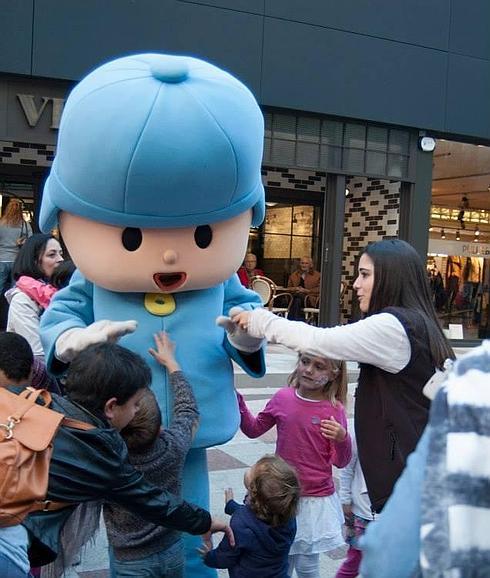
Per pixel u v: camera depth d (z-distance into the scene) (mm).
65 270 3986
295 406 3096
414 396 2346
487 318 14430
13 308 3846
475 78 11656
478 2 11547
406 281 2463
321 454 3043
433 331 2354
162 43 9461
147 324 2799
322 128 10844
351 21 10609
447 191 14703
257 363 2939
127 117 2393
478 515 1056
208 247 2715
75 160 2508
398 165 11453
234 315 2709
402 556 1161
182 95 2443
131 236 2629
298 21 10250
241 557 2598
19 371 2605
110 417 2160
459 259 14430
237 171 2551
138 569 2377
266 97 10180
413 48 11117
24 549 1942
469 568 1036
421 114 11297
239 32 9898
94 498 2045
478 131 11758
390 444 2352
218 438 2834
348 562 3029
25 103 8969
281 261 13875
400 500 1201
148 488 2121
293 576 3463
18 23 8758
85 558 3547
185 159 2410
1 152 10734
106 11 9133
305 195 13617
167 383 2760
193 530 2264
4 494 1813
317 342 2369
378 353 2307
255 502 2584
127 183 2443
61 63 8969
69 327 2771
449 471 1081
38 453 1887
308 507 3016
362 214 12844
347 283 13203
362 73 10773
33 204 10977
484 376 1142
